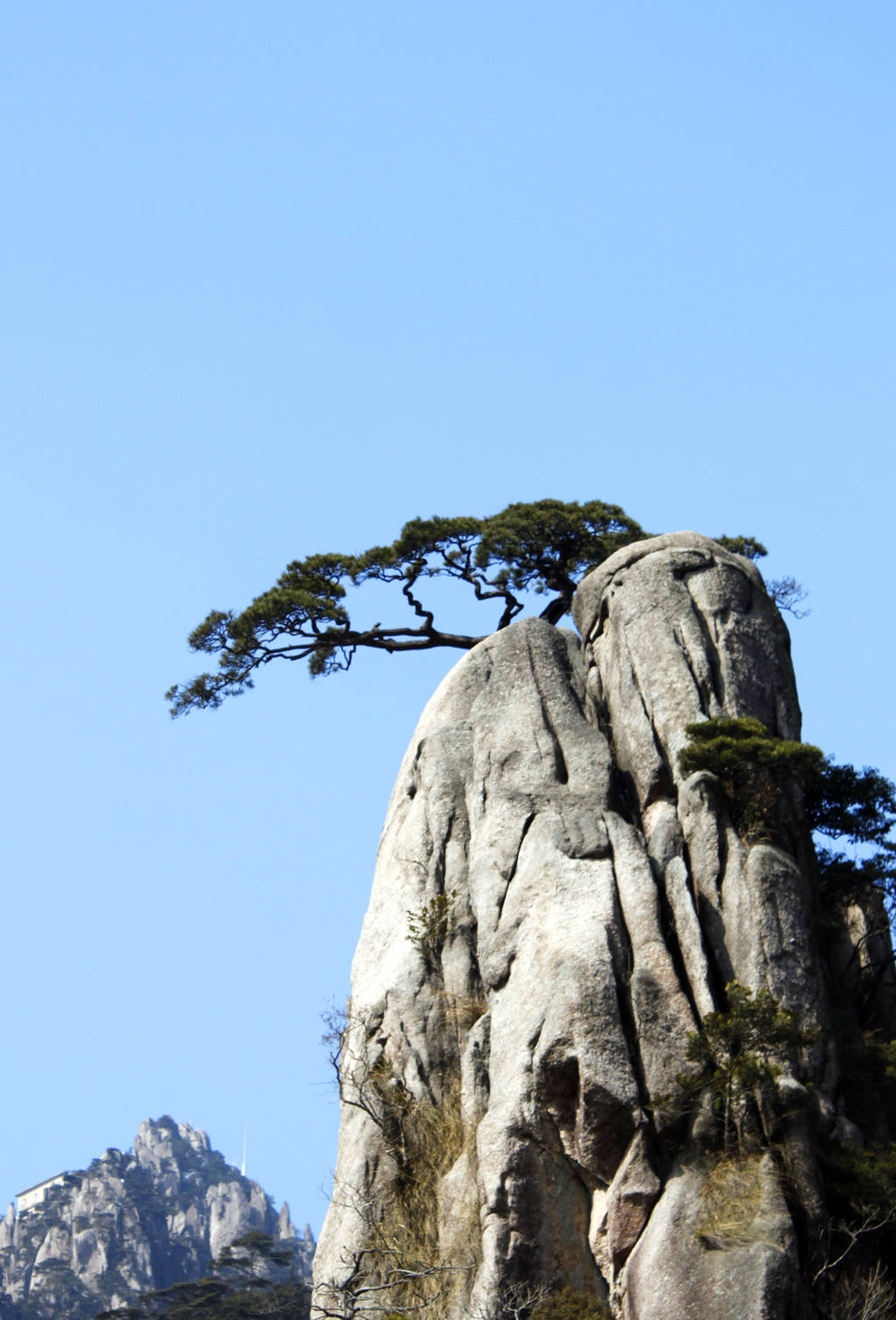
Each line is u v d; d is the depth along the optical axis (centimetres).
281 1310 13888
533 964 6025
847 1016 6350
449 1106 6228
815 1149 5538
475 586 8988
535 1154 5659
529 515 8762
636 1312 5259
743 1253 5181
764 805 6316
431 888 6838
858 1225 5503
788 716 6894
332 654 9056
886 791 6850
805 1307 5162
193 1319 14212
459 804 6950
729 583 7038
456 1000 6469
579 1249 5550
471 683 7319
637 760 6656
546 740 6769
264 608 8769
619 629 6988
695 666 6769
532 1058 5775
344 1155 6394
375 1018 6600
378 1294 5872
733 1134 5562
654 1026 5766
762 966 5841
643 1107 5638
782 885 5984
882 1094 6059
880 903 6888
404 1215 6078
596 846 6294
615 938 5984
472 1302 5503
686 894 6053
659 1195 5497
